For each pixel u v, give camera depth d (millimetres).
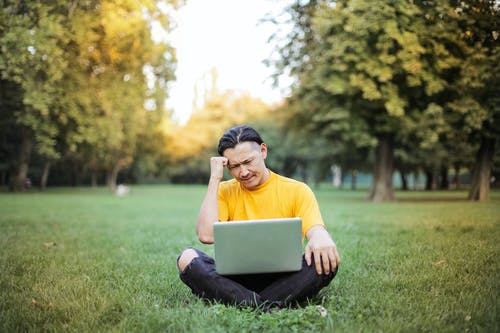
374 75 13711
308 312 2738
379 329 2551
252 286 3152
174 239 6914
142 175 54250
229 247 2740
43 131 17109
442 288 3486
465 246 5281
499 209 10617
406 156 22719
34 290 3615
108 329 2713
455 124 14914
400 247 5531
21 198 18422
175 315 2846
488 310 2838
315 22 14586
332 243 2898
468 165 25281
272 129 39438
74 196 22016
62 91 16344
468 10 10023
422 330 2557
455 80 13336
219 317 2742
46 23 12805
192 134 46656
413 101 15570
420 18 11078
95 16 15109
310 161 38312
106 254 5496
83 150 24391
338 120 17297
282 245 2729
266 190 3146
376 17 11812
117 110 20406
